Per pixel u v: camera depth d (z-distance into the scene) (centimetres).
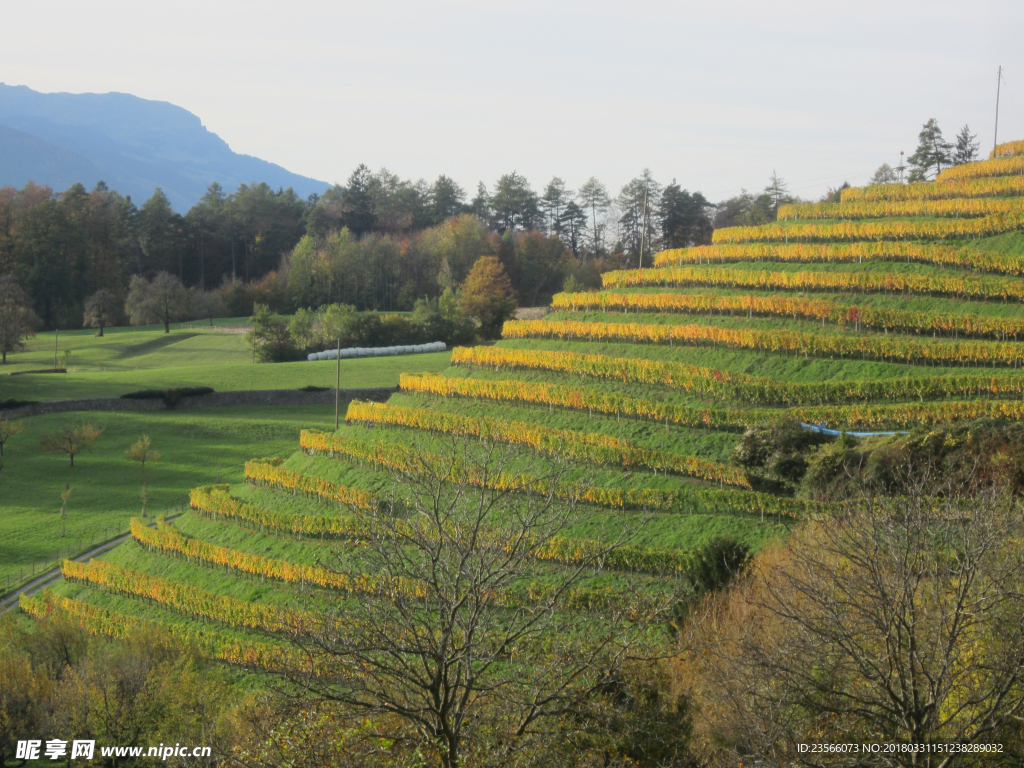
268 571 4919
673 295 6944
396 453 5650
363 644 1619
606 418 5494
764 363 5769
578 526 4425
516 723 1716
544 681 1697
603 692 1789
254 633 4478
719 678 2106
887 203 7769
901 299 6203
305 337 13188
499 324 14312
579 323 6962
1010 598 1775
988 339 5453
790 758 1788
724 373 5419
